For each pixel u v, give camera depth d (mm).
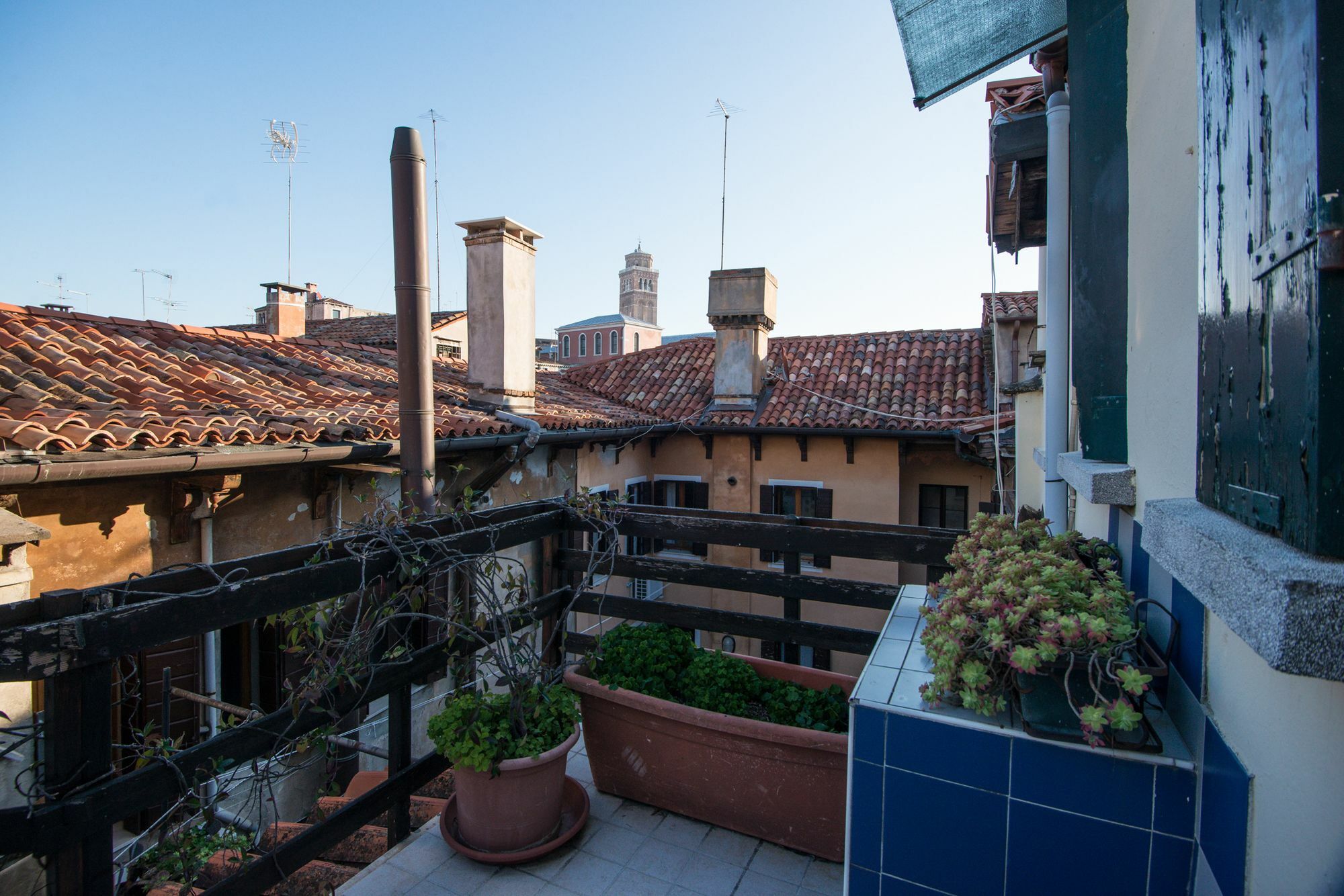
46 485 3998
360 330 16047
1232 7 1143
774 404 10938
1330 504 809
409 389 5191
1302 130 841
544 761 2564
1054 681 1817
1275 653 786
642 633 3275
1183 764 1570
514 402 8227
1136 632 1698
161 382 5699
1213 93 1261
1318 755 1004
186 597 1813
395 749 2697
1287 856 1101
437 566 2652
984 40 3504
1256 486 1030
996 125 4023
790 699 2902
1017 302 10023
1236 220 1130
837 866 2607
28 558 3949
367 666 2402
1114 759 1634
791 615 3271
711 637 11023
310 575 2166
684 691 3039
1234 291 1137
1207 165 1297
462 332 17641
